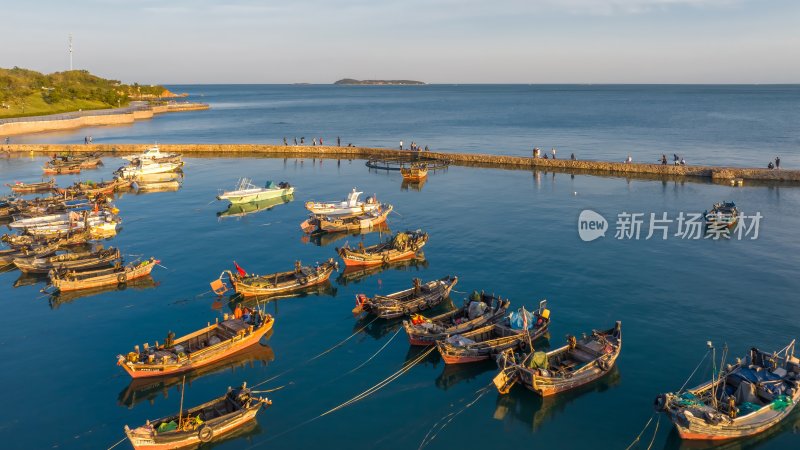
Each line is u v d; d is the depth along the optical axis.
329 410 31.06
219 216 73.56
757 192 79.75
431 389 33.00
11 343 39.09
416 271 51.78
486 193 83.31
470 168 105.62
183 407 31.66
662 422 29.12
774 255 52.56
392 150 120.25
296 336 39.81
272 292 46.81
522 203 76.25
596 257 53.31
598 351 33.47
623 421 29.31
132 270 50.44
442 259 54.50
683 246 56.03
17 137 153.88
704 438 27.16
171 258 56.59
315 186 91.50
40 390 33.31
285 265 54.06
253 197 80.25
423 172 93.38
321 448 27.91
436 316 40.56
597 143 134.12
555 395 31.56
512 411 30.64
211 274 51.97
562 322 39.84
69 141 144.75
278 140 150.00
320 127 187.88
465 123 196.62
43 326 41.75
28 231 63.00
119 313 43.88
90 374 35.06
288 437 28.80
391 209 70.75
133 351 37.59
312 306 44.97
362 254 52.44
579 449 27.41
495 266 51.88
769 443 27.39
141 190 90.06
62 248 60.09
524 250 56.09
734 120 192.00
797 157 107.69
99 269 53.09
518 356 34.34
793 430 28.16
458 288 46.97
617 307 42.03
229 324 38.75
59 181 96.75
